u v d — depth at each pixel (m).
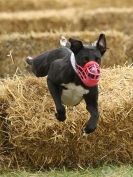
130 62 14.95
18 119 9.02
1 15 21.22
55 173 8.88
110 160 9.34
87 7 26.38
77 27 20.75
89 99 8.16
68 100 8.24
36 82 9.48
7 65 14.37
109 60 14.76
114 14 20.97
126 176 8.52
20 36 14.65
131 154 9.40
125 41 15.00
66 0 26.84
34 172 9.09
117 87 9.59
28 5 25.83
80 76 7.81
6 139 9.23
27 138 9.02
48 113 9.09
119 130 9.23
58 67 8.05
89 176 8.70
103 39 7.88
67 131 9.03
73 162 9.26
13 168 9.16
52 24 20.58
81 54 7.77
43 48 14.88
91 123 8.11
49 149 9.12
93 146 9.21
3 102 9.20
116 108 9.16
